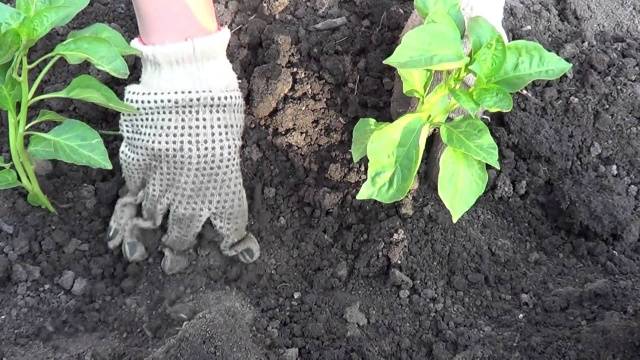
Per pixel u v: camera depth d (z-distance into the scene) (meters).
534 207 0.57
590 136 0.59
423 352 0.49
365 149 0.47
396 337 0.50
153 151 0.49
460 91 0.42
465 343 0.49
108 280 0.53
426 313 0.51
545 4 0.66
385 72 0.58
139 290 0.52
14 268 0.52
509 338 0.49
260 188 0.57
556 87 0.60
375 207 0.56
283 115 0.57
